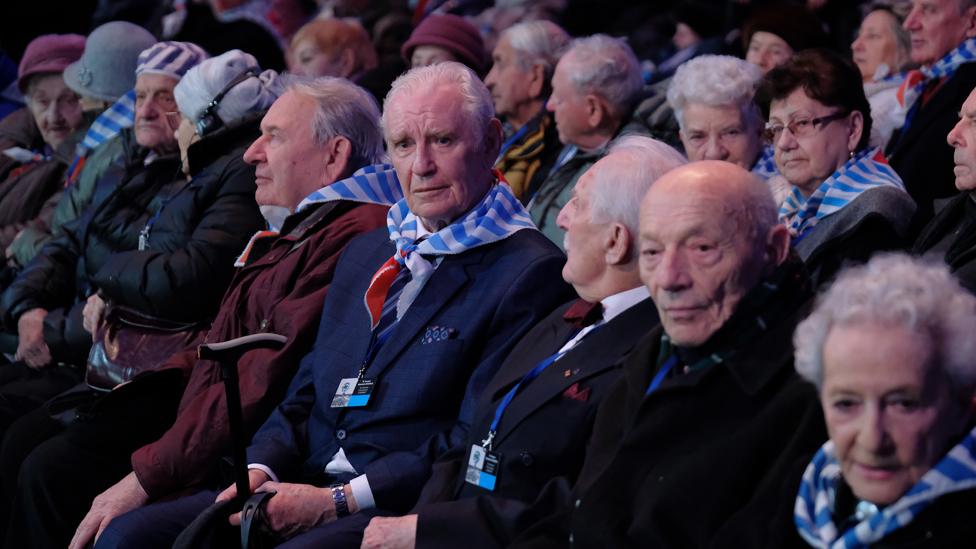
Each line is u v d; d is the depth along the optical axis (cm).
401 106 552
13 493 702
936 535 316
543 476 455
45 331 779
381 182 635
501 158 844
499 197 552
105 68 915
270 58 1082
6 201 968
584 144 773
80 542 566
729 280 390
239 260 646
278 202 648
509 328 520
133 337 678
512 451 461
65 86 988
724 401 389
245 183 694
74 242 827
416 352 531
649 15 1179
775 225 397
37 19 1236
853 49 854
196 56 816
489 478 465
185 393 616
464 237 539
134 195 776
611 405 424
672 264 392
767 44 806
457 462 489
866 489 323
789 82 569
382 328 553
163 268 675
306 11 1342
